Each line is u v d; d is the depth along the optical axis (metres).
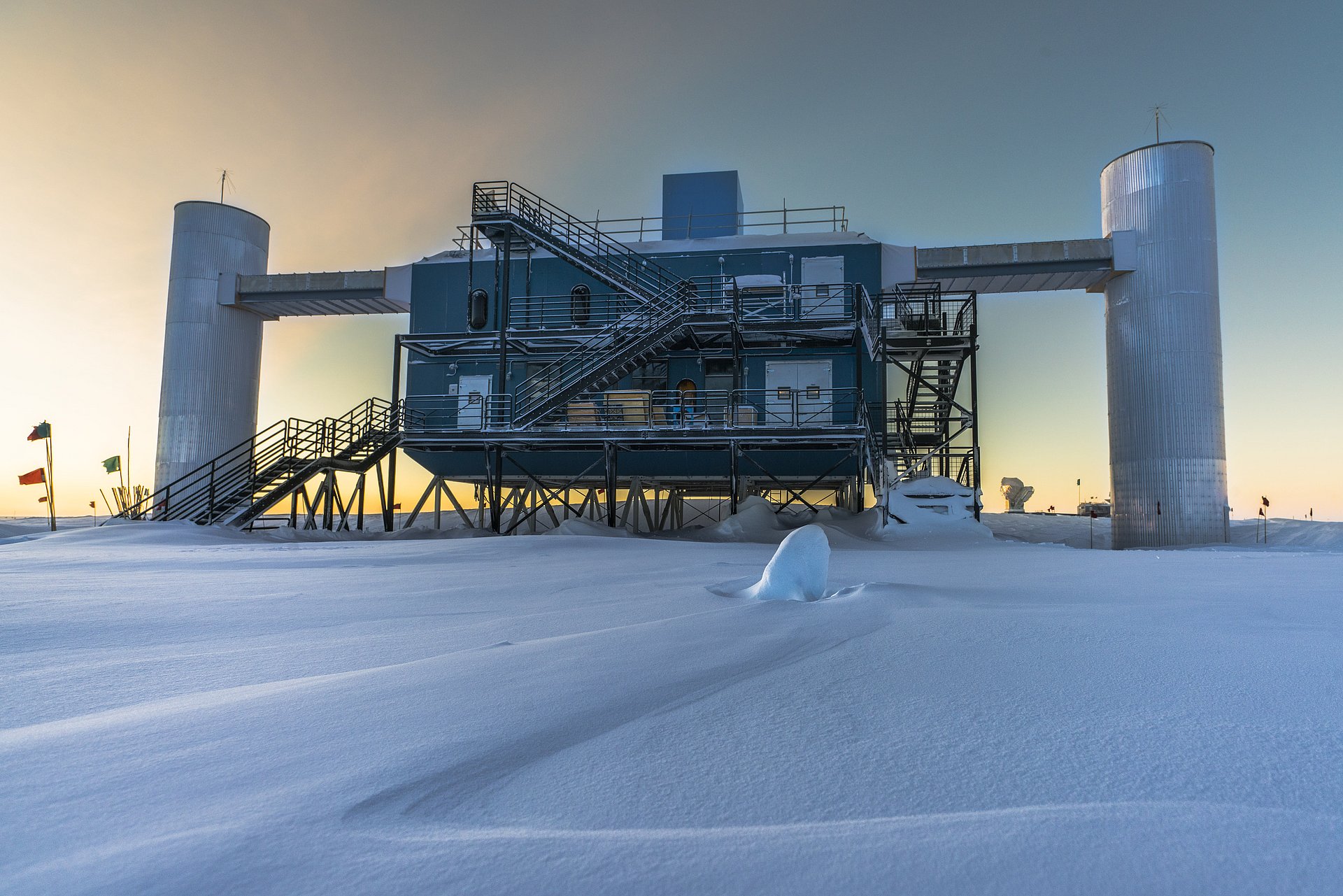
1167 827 1.60
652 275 24.31
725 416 19.98
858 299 19.62
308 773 1.96
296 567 9.10
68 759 2.05
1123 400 25.70
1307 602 5.00
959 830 1.60
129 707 2.69
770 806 1.75
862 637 3.77
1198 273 24.84
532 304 24.80
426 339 22.64
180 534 16.11
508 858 1.46
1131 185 25.67
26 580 7.59
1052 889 1.34
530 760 2.08
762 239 24.42
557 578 7.38
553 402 20.02
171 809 1.71
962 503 19.02
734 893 1.33
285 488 19.88
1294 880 1.37
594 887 1.35
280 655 3.63
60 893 1.32
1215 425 24.52
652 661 3.30
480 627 4.41
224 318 29.41
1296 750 2.11
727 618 4.36
